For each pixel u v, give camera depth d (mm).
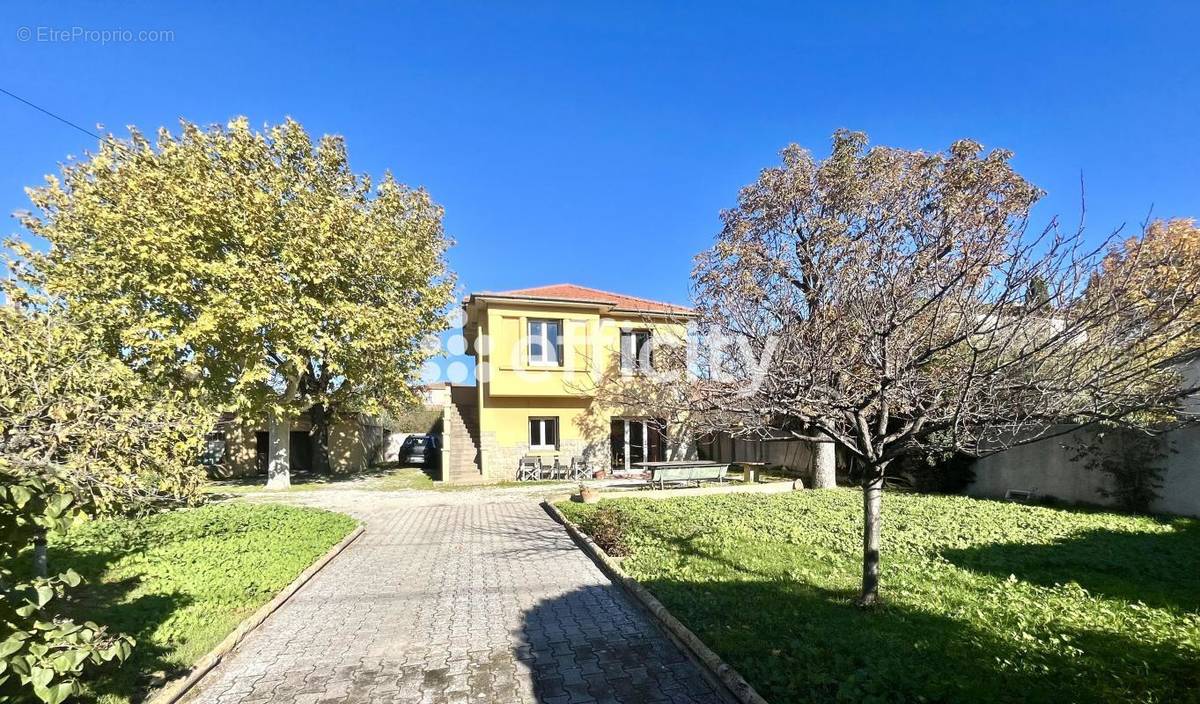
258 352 15992
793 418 6152
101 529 9578
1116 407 4215
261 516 11312
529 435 19719
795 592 5719
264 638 5363
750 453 22406
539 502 14578
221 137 16281
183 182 15086
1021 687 3547
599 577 7250
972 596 5477
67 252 15562
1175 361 4254
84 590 6445
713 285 7918
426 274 20047
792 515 10320
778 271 7582
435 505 14453
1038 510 10711
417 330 19078
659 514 10750
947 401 4652
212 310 14453
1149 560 6816
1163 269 3906
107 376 5535
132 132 15758
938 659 3984
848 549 7609
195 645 4871
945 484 14445
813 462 15555
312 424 25266
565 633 5328
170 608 5793
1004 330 4488
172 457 5734
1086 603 5219
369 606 6305
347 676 4512
